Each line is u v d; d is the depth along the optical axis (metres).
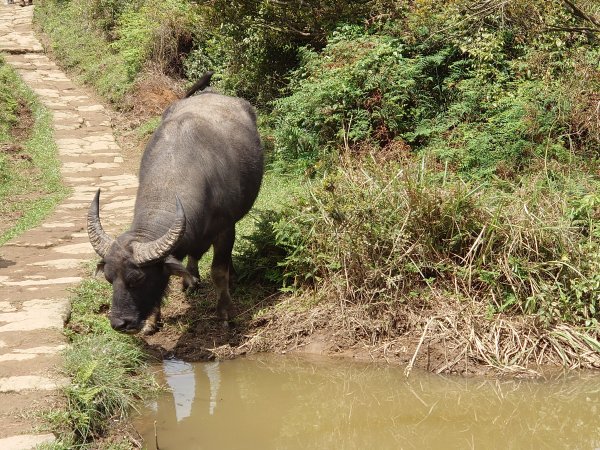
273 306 7.60
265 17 12.93
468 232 7.32
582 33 10.26
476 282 7.29
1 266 8.23
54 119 15.11
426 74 11.57
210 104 7.93
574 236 7.37
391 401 6.35
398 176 7.82
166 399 6.24
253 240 8.12
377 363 6.84
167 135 7.01
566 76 10.28
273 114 12.98
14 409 5.25
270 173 11.20
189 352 7.02
